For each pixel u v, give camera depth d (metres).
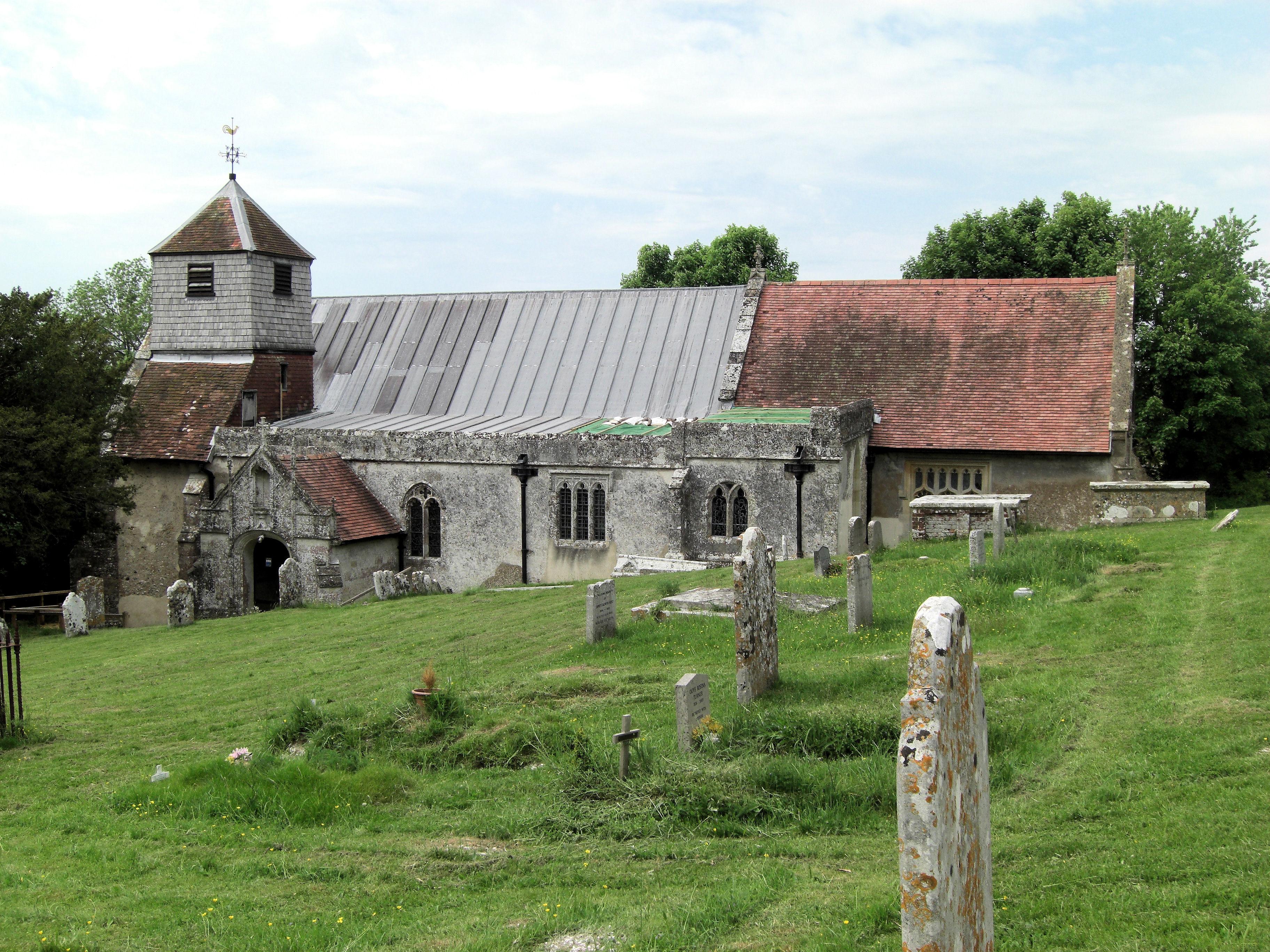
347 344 53.16
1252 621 19.53
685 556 39.69
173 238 49.06
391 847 14.53
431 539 43.78
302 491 40.50
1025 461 40.25
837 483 38.06
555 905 12.11
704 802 14.54
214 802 16.80
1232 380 55.09
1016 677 18.39
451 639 29.31
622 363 48.28
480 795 16.59
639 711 19.34
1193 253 58.75
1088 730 15.51
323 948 11.29
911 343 44.34
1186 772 13.45
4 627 22.58
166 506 47.19
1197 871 10.80
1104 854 11.54
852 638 22.66
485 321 52.06
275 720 21.61
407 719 19.83
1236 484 58.69
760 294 48.03
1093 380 40.81
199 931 11.96
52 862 14.74
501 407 48.47
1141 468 56.12
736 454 39.09
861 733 16.16
